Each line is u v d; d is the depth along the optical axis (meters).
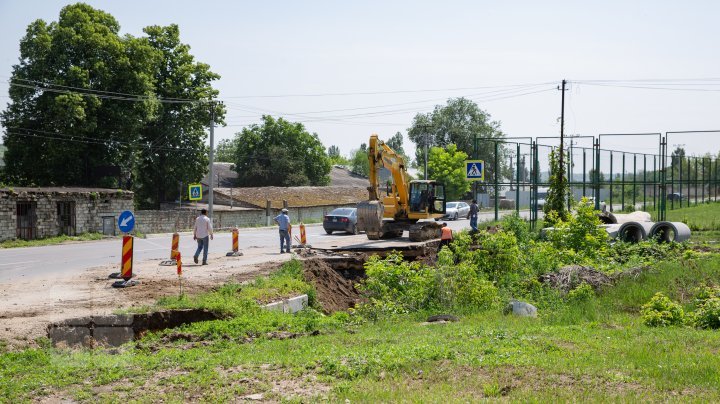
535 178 31.98
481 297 16.16
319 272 19.67
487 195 53.03
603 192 39.41
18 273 18.14
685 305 14.44
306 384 7.86
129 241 15.70
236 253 22.81
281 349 10.02
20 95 43.00
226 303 13.57
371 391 7.32
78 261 21.78
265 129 79.06
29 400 7.55
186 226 45.75
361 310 15.48
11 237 34.38
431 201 28.00
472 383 7.61
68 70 43.25
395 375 8.07
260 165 76.25
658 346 9.72
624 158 38.78
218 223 49.03
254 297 14.91
